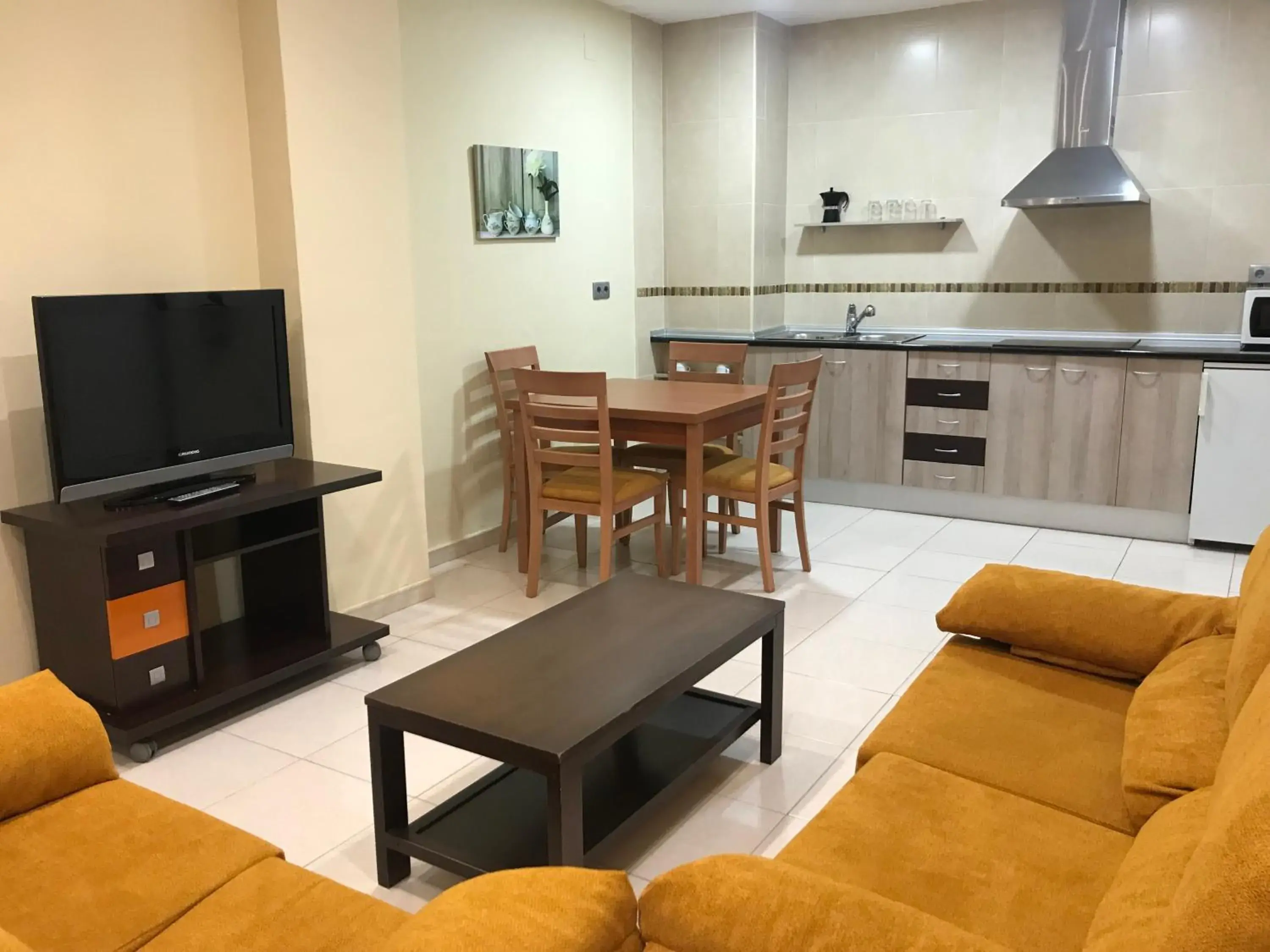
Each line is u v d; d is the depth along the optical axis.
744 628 2.55
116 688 2.84
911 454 5.34
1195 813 1.36
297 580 3.45
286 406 3.42
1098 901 1.47
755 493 4.09
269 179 3.50
